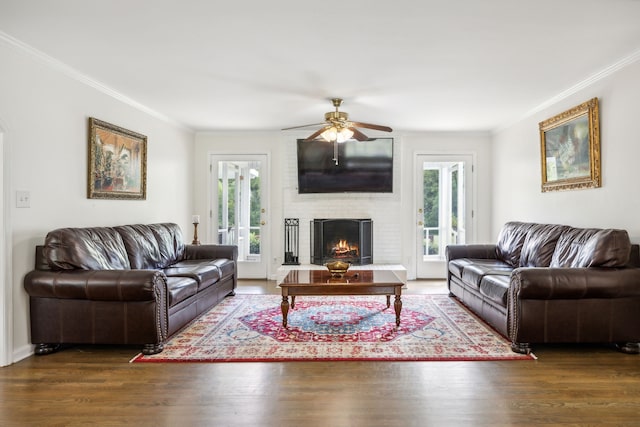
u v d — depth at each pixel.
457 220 6.25
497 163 5.94
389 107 4.71
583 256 3.21
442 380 2.55
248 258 6.31
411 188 6.21
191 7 2.41
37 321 3.01
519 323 2.99
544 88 3.99
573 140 3.98
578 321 2.98
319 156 6.08
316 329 3.62
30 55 3.01
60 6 2.38
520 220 5.20
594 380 2.54
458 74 3.59
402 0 2.34
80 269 3.03
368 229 6.06
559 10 2.45
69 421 2.07
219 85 3.89
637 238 3.20
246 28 2.69
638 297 3.00
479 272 3.90
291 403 2.25
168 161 5.40
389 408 2.19
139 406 2.22
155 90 4.05
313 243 6.10
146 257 4.04
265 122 5.59
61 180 3.38
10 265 2.83
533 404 2.23
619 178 3.39
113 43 2.92
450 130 6.06
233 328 3.65
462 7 2.42
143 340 3.00
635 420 2.06
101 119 3.93
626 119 3.30
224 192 6.30
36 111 3.09
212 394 2.37
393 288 3.65
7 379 2.58
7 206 2.81
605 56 3.19
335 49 3.04
